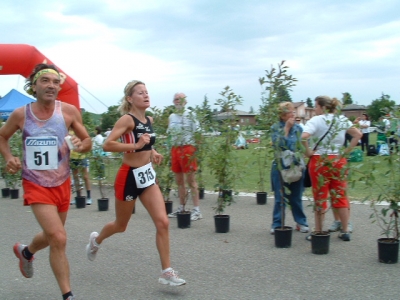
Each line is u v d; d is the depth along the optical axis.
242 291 4.73
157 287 4.93
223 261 5.83
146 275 5.34
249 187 12.69
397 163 5.61
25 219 9.06
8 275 5.43
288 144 6.75
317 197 6.19
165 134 9.06
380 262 5.62
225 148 7.64
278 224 7.22
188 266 5.64
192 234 7.38
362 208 9.02
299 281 5.00
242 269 5.48
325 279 5.05
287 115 6.71
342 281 4.97
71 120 4.47
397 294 4.55
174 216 8.90
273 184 7.19
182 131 8.27
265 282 5.00
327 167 6.04
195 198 8.62
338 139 6.45
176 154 8.55
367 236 6.94
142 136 4.79
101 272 5.48
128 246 6.66
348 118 6.34
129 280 5.18
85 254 6.29
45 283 5.13
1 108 17.78
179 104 8.30
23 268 4.91
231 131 7.64
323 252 6.03
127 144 4.77
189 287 4.90
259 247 6.48
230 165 7.64
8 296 4.73
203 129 8.20
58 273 4.13
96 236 5.45
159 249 4.75
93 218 9.08
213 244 6.70
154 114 9.23
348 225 6.90
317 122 6.43
